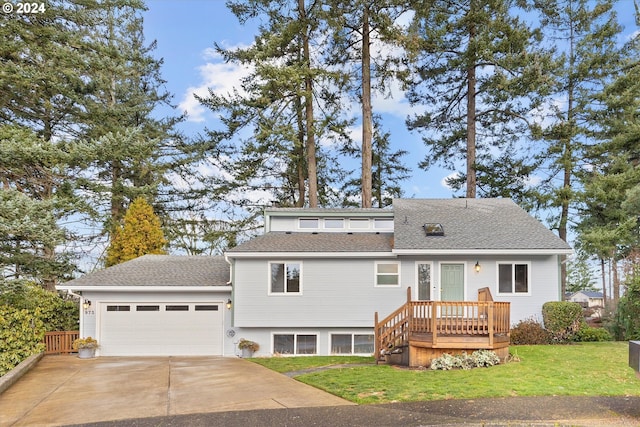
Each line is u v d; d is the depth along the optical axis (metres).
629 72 24.52
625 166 24.59
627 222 23.02
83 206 18.41
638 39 25.34
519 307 17.30
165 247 29.77
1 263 16.61
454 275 17.61
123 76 21.67
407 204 21.69
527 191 25.42
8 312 15.91
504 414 8.10
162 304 18.11
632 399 9.05
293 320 17.45
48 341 17.78
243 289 17.59
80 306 18.20
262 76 23.11
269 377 12.21
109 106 23.47
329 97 26.59
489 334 12.52
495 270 17.52
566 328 16.66
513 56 23.30
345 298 17.55
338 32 24.39
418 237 17.97
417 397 9.34
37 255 17.78
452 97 27.61
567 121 25.14
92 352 17.22
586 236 24.02
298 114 26.47
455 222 19.38
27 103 20.38
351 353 17.61
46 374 13.24
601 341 17.42
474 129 26.55
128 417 8.52
